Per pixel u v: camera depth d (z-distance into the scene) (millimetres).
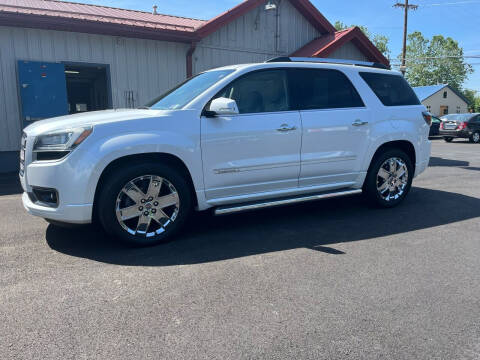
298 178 4637
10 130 9570
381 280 3131
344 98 4961
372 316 2590
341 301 2785
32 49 9586
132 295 2861
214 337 2344
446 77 74438
